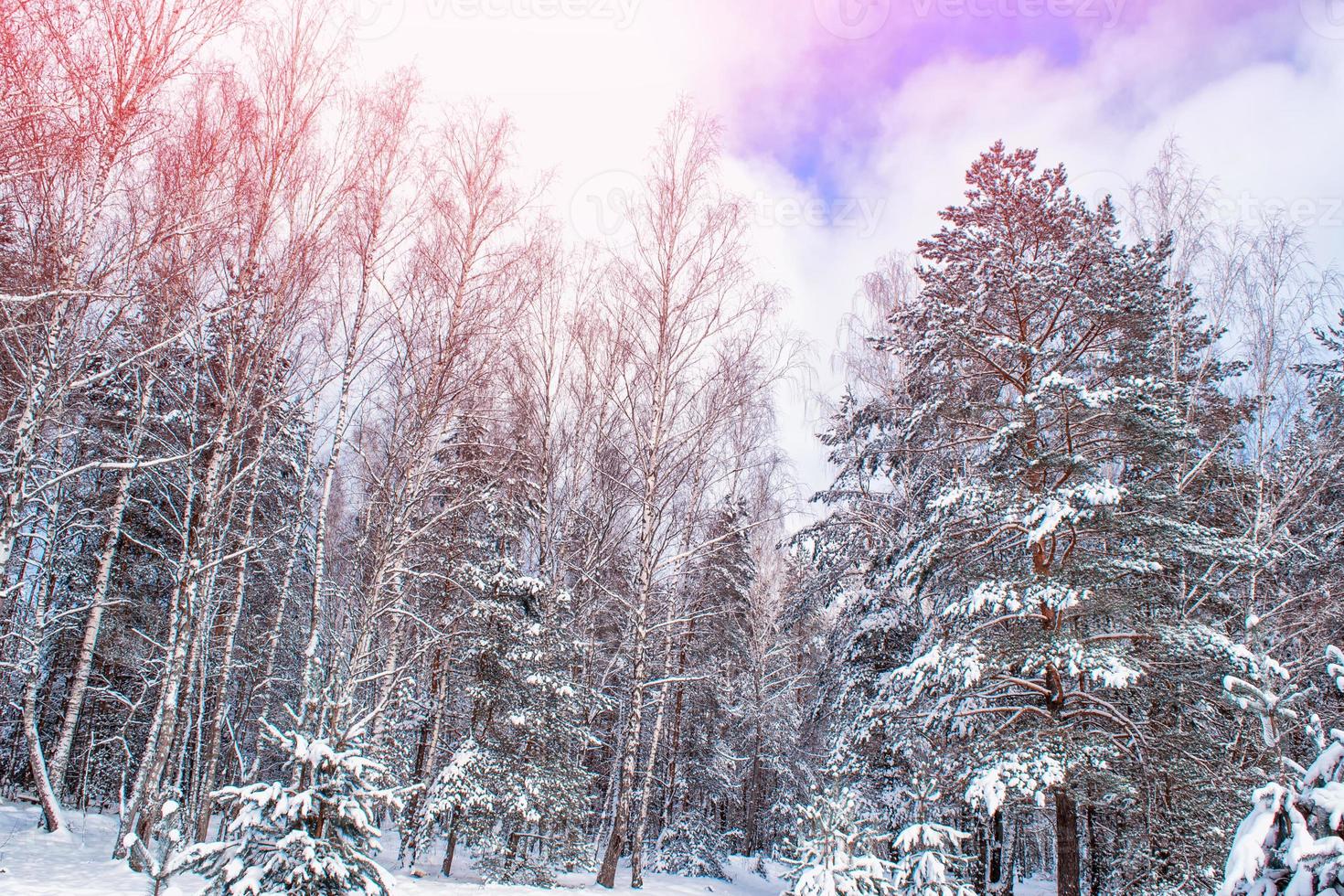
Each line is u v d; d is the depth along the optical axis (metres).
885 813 12.08
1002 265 11.13
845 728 13.23
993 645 10.02
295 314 12.37
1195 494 13.07
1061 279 10.65
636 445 15.55
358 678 11.40
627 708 18.94
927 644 12.02
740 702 22.56
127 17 9.20
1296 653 13.16
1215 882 8.98
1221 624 12.23
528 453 15.64
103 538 15.00
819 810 8.61
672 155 16.33
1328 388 14.57
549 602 14.94
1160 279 12.73
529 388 16.17
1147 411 9.95
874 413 15.05
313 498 15.36
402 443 13.04
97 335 9.38
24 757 18.14
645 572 14.47
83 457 13.36
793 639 23.28
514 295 14.34
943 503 10.36
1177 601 11.28
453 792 13.58
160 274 10.20
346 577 15.73
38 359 8.90
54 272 8.78
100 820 15.11
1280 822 4.11
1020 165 12.97
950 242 13.18
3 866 9.63
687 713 21.41
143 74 9.26
